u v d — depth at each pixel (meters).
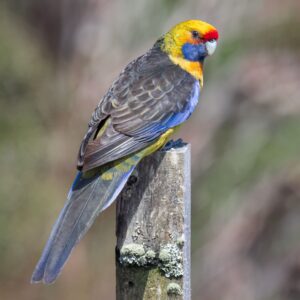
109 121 8.16
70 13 17.17
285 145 13.74
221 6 14.99
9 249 14.62
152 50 9.21
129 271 7.23
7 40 16.09
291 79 14.40
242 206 13.84
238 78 14.54
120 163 7.86
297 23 14.56
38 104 15.96
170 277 7.17
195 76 9.10
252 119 14.15
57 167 15.49
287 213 13.85
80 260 14.59
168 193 7.14
